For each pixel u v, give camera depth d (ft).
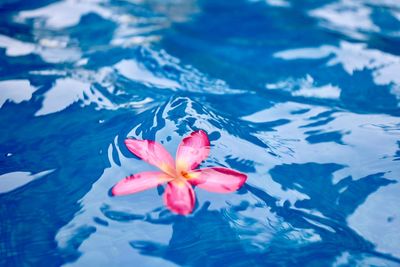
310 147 1.58
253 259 1.28
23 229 1.32
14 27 2.23
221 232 1.32
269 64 2.06
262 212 1.37
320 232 1.35
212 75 1.96
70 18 2.42
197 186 1.35
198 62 2.05
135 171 1.42
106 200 1.37
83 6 2.59
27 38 2.12
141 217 1.34
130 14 2.56
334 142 1.60
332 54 2.13
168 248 1.28
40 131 1.59
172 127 1.53
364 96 1.86
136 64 1.97
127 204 1.36
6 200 1.38
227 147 1.50
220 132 1.55
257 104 1.78
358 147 1.59
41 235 1.30
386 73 1.99
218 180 1.37
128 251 1.27
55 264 1.25
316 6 2.83
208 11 2.71
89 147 1.51
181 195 1.32
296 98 1.83
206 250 1.28
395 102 1.82
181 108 1.62
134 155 1.46
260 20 2.58
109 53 2.04
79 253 1.27
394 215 1.40
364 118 1.73
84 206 1.36
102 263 1.25
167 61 2.02
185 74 1.95
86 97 1.74
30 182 1.42
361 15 2.69
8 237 1.30
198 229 1.32
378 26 2.52
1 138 1.56
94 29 2.30
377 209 1.41
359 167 1.52
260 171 1.46
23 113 1.66
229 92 1.85
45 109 1.68
